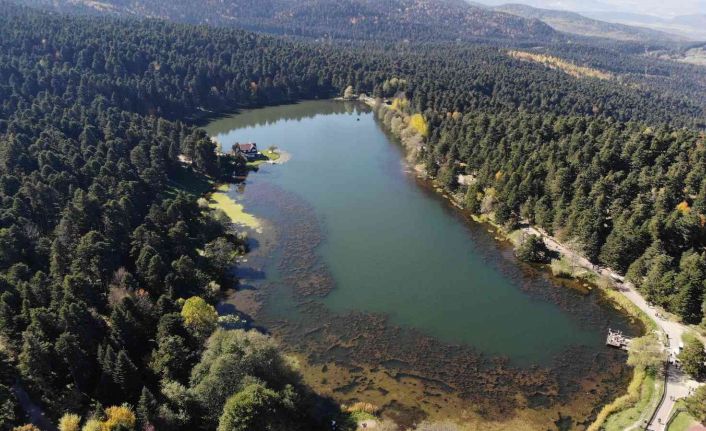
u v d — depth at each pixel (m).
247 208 175.12
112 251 120.38
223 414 74.19
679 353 99.56
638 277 125.00
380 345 108.62
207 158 199.50
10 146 161.75
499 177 174.25
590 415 91.31
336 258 143.12
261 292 126.06
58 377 84.69
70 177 153.75
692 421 84.44
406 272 137.12
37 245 118.81
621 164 165.00
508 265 142.12
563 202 152.62
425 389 96.81
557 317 119.62
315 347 107.44
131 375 82.50
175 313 99.12
